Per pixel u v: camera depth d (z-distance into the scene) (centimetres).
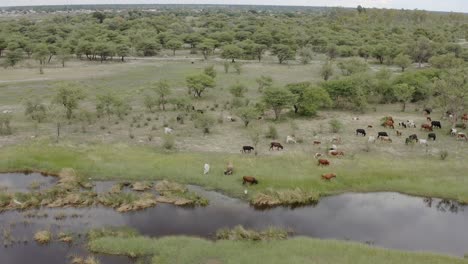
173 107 7138
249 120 6053
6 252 2952
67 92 6219
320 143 5262
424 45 12288
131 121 6203
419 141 5288
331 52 13250
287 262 2814
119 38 14725
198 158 4634
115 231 3219
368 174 4325
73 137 5353
